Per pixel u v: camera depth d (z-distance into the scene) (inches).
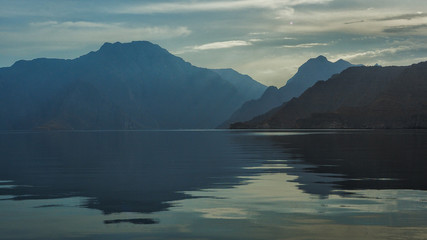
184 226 631.8
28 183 1098.1
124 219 676.7
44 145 3641.7
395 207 753.0
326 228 614.2
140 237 578.9
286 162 1662.2
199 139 4771.2
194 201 821.2
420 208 743.7
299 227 620.4
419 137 4370.1
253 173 1288.1
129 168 1481.3
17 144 3919.8
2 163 1727.4
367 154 2021.4
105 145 3508.9
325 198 842.8
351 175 1211.2
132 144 3661.4
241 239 566.3
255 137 5083.7
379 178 1138.7
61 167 1541.6
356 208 745.0
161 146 3193.9
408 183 1041.5
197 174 1275.8
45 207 774.5
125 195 897.5
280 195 881.5
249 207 759.7
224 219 671.8
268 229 611.8
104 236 583.5
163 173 1310.3
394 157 1824.6
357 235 578.9
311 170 1355.8
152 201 825.5
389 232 591.8
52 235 589.6
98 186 1034.1
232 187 997.2
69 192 943.7
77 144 3801.7
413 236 573.0
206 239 567.8
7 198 870.4
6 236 585.6
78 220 671.1
